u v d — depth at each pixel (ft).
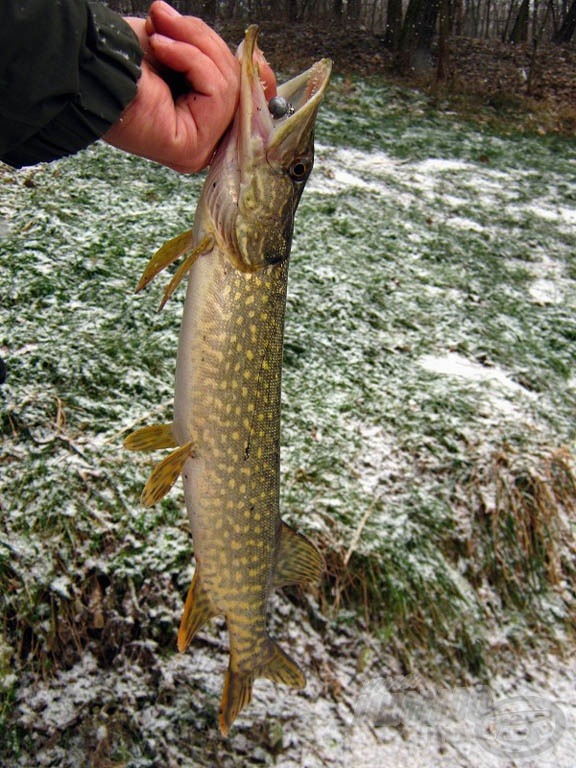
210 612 1.77
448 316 3.81
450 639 2.55
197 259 1.57
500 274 4.46
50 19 1.20
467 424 3.02
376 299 3.80
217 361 1.60
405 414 3.04
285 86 1.58
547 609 2.73
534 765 2.33
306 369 3.21
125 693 2.24
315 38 12.46
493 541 2.76
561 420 3.23
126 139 1.38
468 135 8.46
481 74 11.81
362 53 11.78
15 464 2.51
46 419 2.64
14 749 2.11
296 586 2.46
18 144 1.30
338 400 3.06
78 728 2.17
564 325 4.00
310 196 4.95
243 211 1.54
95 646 2.27
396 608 2.52
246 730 2.25
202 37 1.37
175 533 2.46
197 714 2.24
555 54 12.84
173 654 2.31
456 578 2.66
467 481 2.83
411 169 6.49
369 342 3.46
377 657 2.46
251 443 1.68
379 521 2.65
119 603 2.32
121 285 3.36
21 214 3.80
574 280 4.63
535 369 3.55
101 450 2.59
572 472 2.99
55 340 2.95
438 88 10.30
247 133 1.50
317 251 4.12
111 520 2.43
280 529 1.81
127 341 3.04
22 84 1.21
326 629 2.45
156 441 1.68
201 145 1.45
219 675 2.31
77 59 1.25
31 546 2.34
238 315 1.60
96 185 4.35
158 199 4.31
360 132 7.42
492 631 2.63
